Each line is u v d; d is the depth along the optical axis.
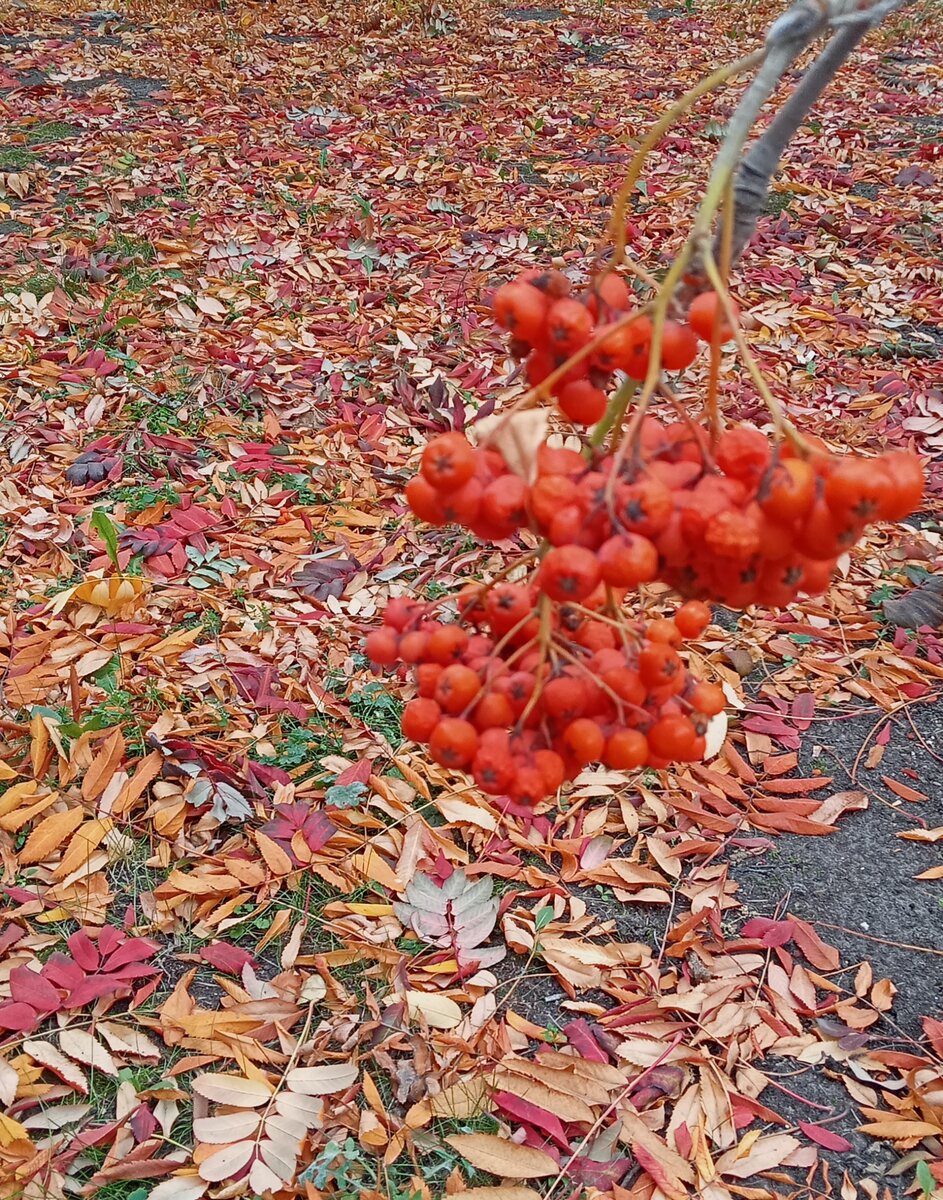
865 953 2.72
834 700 3.48
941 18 11.67
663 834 2.97
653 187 7.29
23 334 4.99
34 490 4.05
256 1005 2.49
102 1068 2.33
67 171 6.84
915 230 6.70
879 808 3.13
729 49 10.71
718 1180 2.20
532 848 2.93
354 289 5.75
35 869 2.76
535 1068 2.32
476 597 1.25
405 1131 2.24
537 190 7.16
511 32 10.99
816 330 5.53
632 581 1.00
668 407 4.82
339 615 3.66
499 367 5.09
